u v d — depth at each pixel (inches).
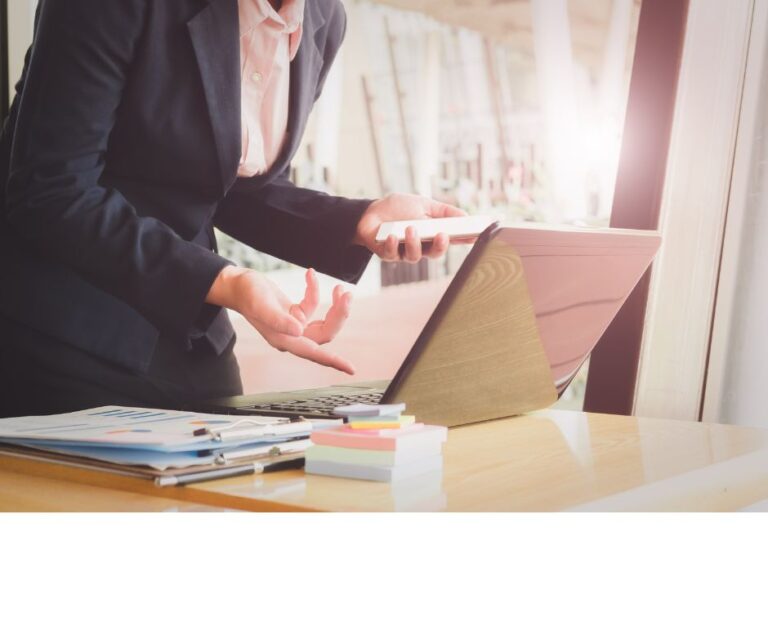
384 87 112.8
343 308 45.0
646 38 77.0
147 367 59.3
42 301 56.9
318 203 65.1
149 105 53.4
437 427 30.3
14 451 30.7
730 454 33.5
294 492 26.0
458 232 54.6
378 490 26.3
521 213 103.6
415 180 112.0
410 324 115.0
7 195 52.6
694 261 75.9
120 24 50.4
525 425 41.6
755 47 72.7
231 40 54.1
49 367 57.4
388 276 116.3
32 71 50.7
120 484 27.5
